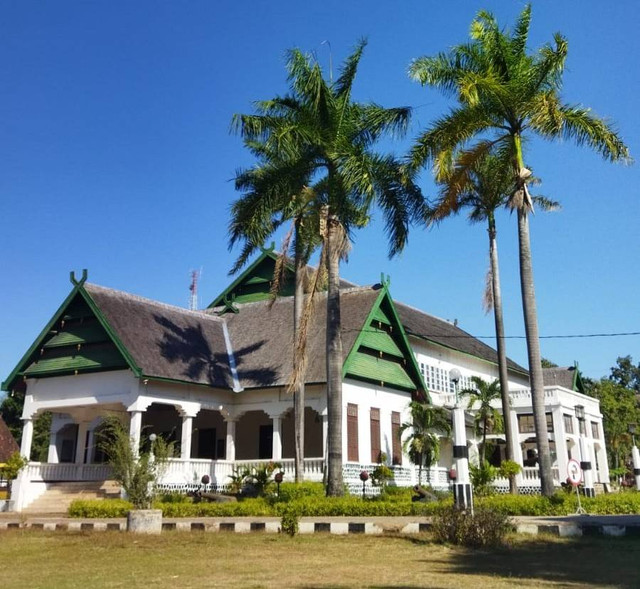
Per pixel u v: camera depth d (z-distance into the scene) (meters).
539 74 24.11
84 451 33.81
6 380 31.50
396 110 25.03
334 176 25.02
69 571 11.41
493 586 9.49
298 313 28.09
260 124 25.09
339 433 23.23
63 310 30.80
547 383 55.84
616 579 10.12
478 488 27.16
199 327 35.28
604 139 23.70
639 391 95.19
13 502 29.09
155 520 18.80
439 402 40.09
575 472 22.94
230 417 32.59
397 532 17.33
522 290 24.02
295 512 18.23
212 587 9.54
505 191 30.03
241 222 26.36
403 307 45.75
